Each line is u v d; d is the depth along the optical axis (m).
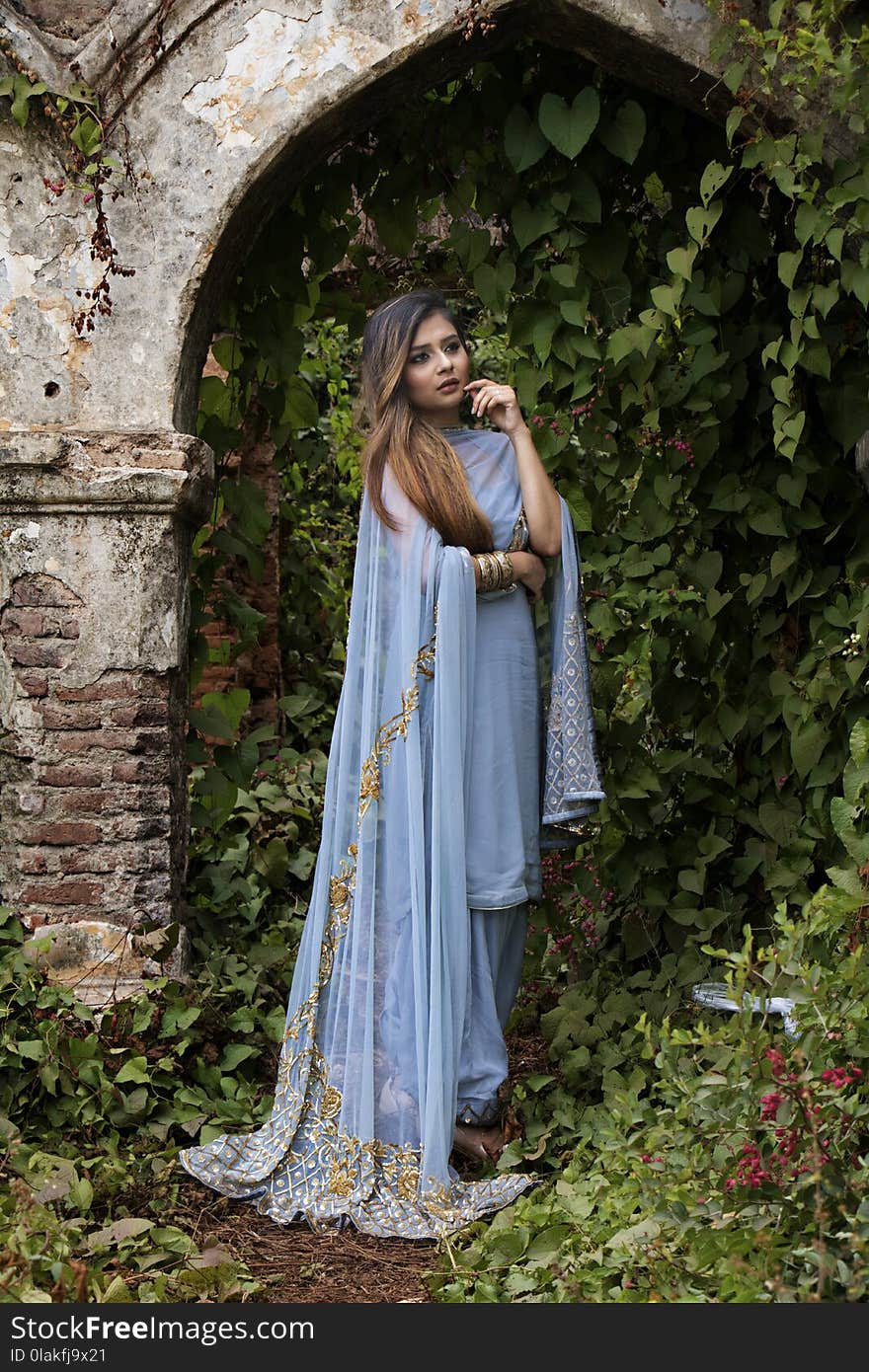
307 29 3.88
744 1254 2.39
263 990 4.25
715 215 3.71
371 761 3.46
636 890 4.51
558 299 4.14
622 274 4.18
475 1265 2.89
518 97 4.13
